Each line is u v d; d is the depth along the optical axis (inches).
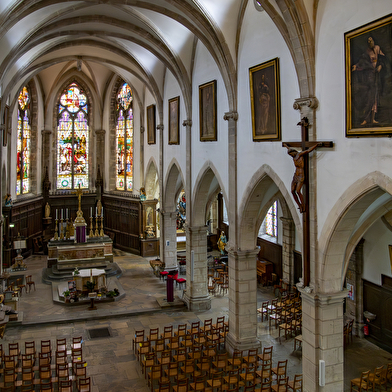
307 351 577.6
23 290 1135.0
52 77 1592.0
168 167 1205.1
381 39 447.5
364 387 625.6
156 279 1251.8
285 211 1070.4
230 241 802.8
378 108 456.1
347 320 873.5
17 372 652.7
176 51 963.3
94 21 941.2
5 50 832.9
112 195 1663.4
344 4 504.4
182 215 1609.3
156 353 719.7
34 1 692.7
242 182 759.1
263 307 937.5
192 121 988.6
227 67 759.7
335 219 524.4
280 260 1162.0
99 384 676.1
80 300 1035.3
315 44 552.1
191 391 607.5
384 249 789.2
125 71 1408.7
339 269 557.9
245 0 717.3
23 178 1518.2
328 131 535.8
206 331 813.2
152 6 816.9
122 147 1647.4
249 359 685.9
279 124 637.9
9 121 1296.8
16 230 1397.6
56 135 1668.3
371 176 470.6
